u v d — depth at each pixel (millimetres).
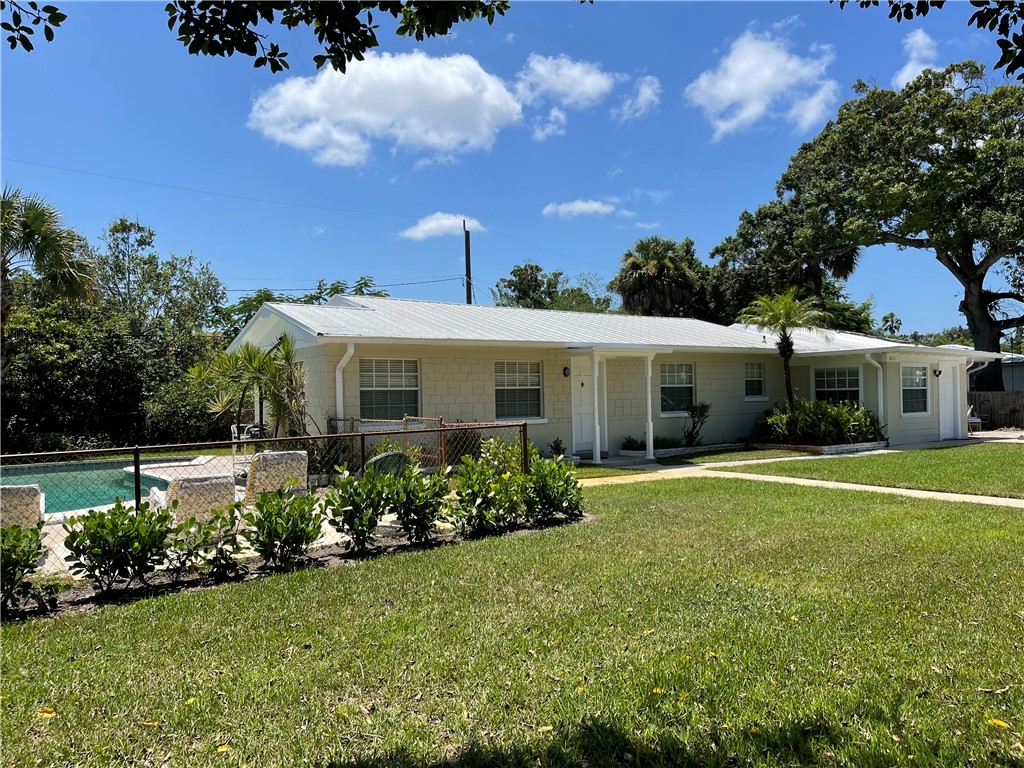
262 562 6074
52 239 14625
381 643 4059
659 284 32719
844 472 12375
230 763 2795
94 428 18516
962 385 20359
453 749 2906
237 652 3951
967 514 8055
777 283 30906
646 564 5777
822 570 5523
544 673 3615
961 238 24656
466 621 4426
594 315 19688
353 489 6383
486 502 7262
